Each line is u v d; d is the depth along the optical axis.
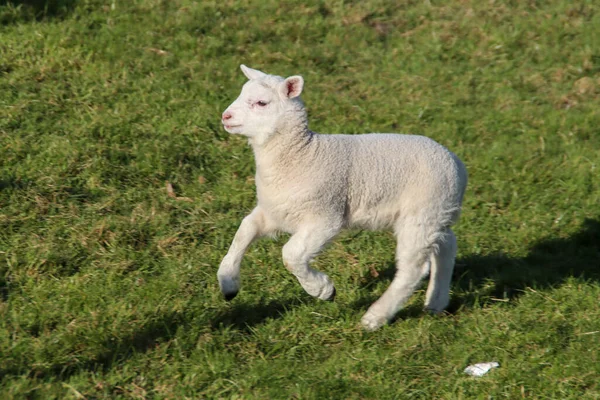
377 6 22.00
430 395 10.15
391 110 18.30
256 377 10.10
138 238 13.37
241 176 15.68
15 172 14.55
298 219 10.81
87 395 9.58
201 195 14.91
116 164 15.21
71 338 10.53
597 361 10.71
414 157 11.08
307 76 19.36
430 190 11.07
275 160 10.66
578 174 16.53
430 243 11.24
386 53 20.53
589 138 17.86
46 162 14.93
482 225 15.09
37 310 11.22
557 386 10.30
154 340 10.71
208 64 19.09
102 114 16.70
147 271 12.61
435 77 19.70
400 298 11.32
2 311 11.12
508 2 22.41
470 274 13.45
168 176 15.26
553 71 20.03
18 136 15.59
